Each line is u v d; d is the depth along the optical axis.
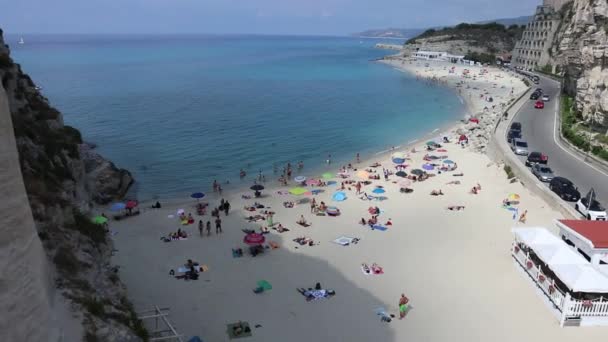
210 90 119.25
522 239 28.33
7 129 11.41
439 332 23.14
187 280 28.03
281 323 23.83
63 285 16.80
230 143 66.38
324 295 26.31
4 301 10.64
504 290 26.81
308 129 76.31
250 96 110.19
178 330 22.95
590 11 69.81
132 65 192.50
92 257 21.14
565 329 23.23
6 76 30.83
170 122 79.19
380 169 53.75
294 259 30.94
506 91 114.06
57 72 158.50
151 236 34.84
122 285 23.88
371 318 24.33
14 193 11.44
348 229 36.12
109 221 37.78
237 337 22.56
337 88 127.12
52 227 20.06
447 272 29.00
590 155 49.44
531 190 41.56
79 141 43.31
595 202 35.09
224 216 39.16
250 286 27.41
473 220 37.12
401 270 29.31
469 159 55.25
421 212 39.41
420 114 90.94
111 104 95.69
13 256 11.13
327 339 22.58
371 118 86.19
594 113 53.25
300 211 40.41
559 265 24.73
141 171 53.62
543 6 153.25
